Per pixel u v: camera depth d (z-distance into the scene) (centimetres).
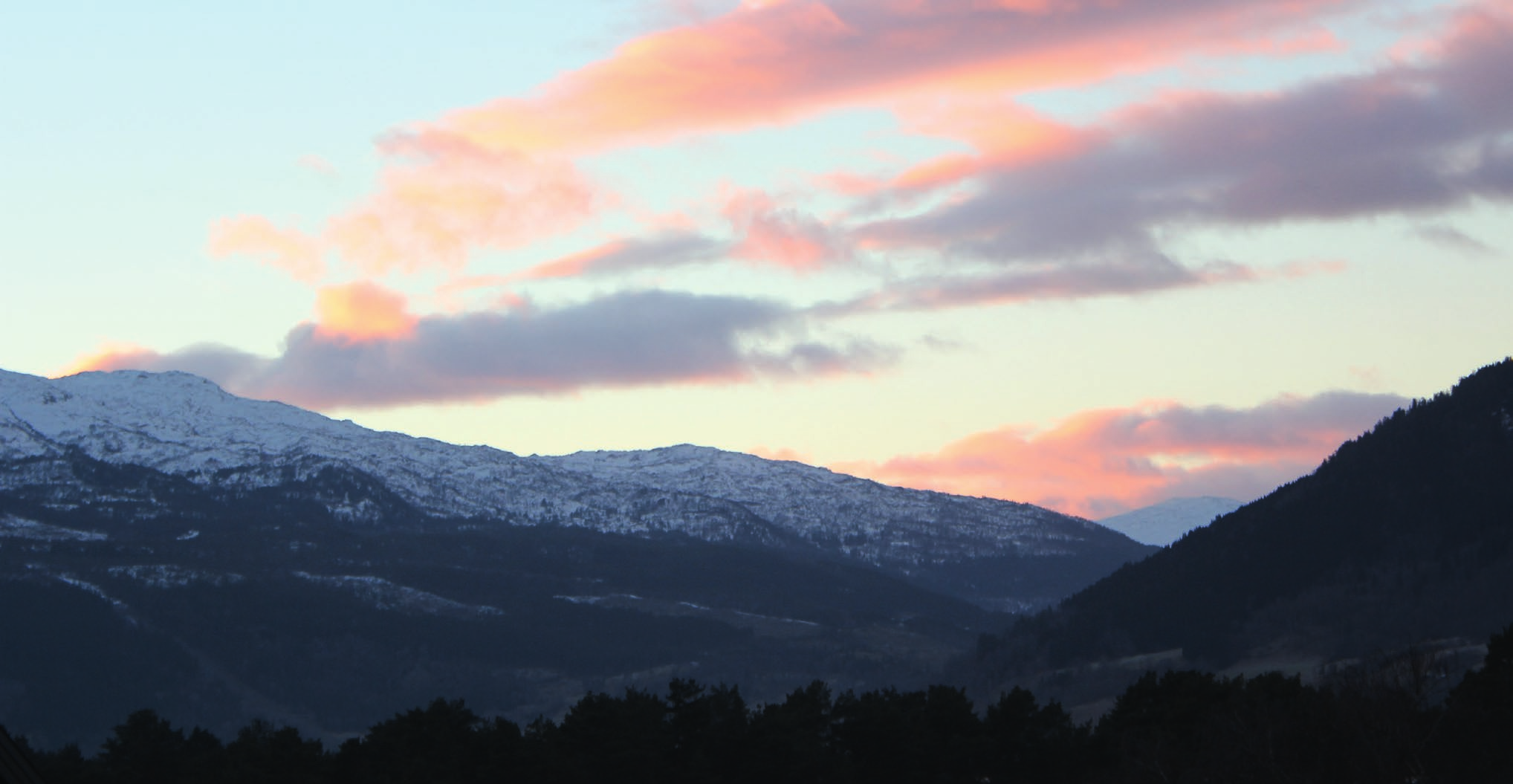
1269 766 19488
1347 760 19362
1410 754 19000
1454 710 19375
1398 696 19925
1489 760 18925
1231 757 19900
